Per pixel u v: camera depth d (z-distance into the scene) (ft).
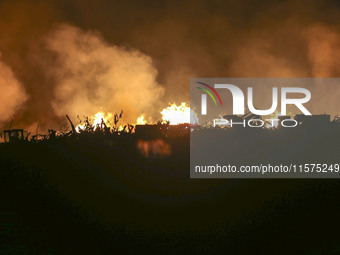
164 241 20.21
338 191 23.35
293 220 20.92
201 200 23.47
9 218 21.29
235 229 20.76
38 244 19.49
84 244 19.89
